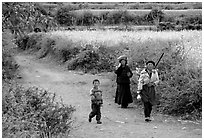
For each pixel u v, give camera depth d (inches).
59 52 1058.1
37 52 1245.1
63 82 795.4
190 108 542.0
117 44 969.5
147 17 1753.2
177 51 725.3
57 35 1195.9
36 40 1321.4
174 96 550.6
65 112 426.0
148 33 1128.2
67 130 423.8
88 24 1755.7
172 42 851.4
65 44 1050.7
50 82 793.6
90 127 469.1
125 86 599.8
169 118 528.1
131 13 1782.7
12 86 485.4
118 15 1769.2
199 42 820.6
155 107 570.6
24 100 413.7
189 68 599.2
